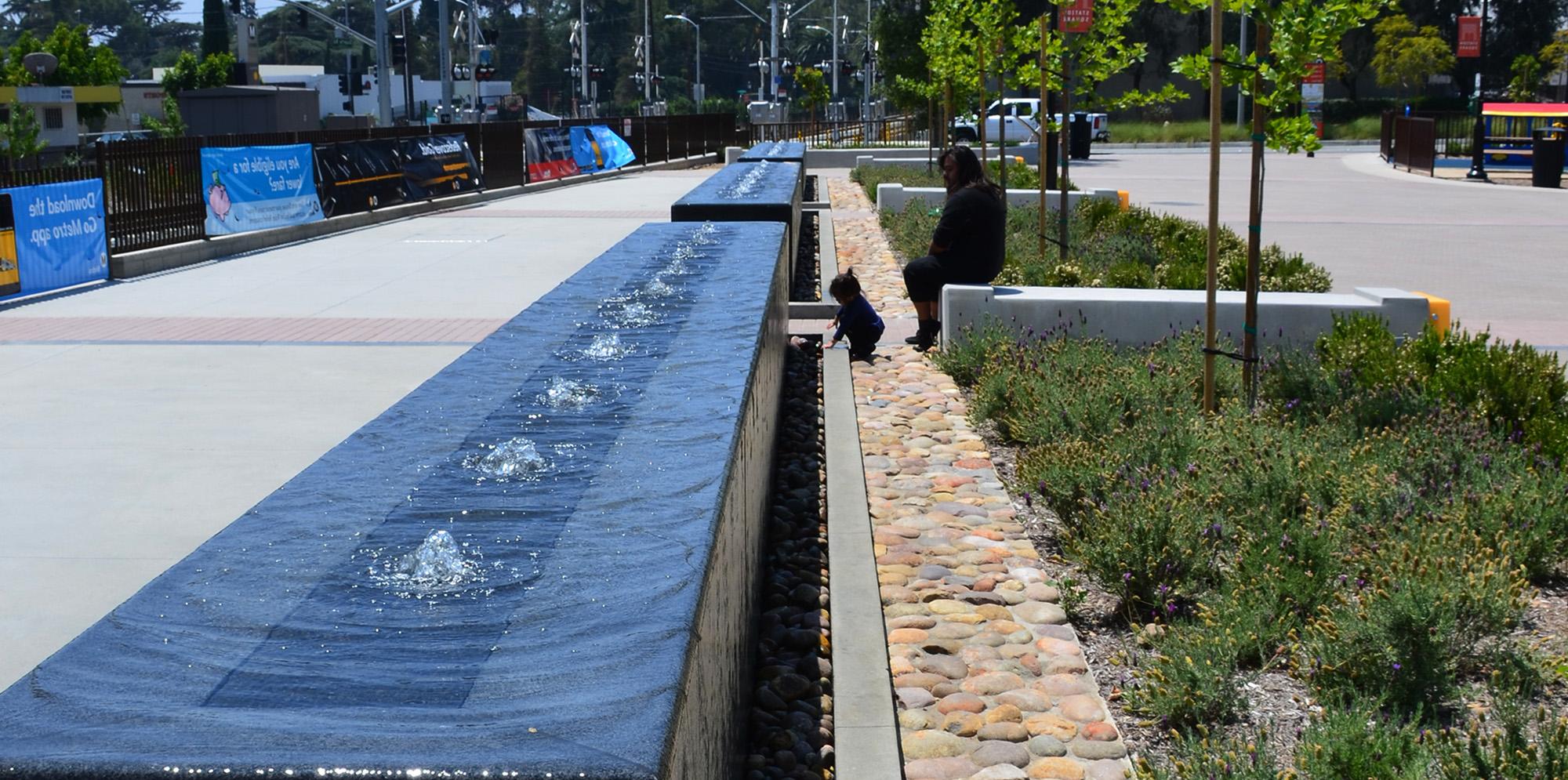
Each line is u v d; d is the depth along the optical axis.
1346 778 3.65
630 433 4.00
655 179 37.34
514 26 147.25
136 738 2.01
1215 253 7.62
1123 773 3.90
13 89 53.22
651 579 2.75
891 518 6.38
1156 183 33.41
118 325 12.61
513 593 2.68
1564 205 27.16
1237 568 5.33
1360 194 30.05
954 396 9.02
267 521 3.13
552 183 33.62
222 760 1.94
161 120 65.81
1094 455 6.45
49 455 7.88
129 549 6.25
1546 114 38.59
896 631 4.97
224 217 18.69
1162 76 74.12
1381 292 9.86
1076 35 14.53
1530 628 5.02
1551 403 7.57
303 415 8.90
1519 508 5.64
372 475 3.54
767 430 6.38
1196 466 6.20
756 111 70.50
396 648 2.40
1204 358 8.39
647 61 84.44
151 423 8.66
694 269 8.04
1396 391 7.53
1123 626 5.14
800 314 12.80
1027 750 4.04
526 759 1.96
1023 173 24.08
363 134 24.33
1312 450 6.61
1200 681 4.26
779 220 12.62
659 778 1.96
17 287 14.42
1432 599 4.34
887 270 15.95
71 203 15.29
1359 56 71.50
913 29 43.38
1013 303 9.98
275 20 142.00
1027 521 6.45
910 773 3.94
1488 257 18.08
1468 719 4.23
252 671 2.29
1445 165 39.97
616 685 2.24
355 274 16.39
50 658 2.33
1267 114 7.85
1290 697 4.42
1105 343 9.38
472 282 15.48
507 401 4.46
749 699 4.54
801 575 6.04
